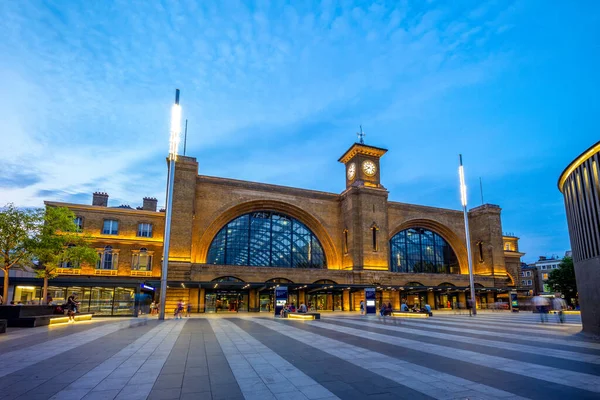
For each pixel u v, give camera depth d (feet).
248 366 37.50
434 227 224.53
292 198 189.26
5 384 30.25
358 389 29.01
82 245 132.67
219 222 174.19
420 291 192.54
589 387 29.35
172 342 55.06
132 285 126.41
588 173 63.57
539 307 166.71
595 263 61.72
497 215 222.28
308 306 171.53
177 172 158.92
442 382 31.07
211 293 157.07
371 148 198.80
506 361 39.86
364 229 183.73
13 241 103.14
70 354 44.39
